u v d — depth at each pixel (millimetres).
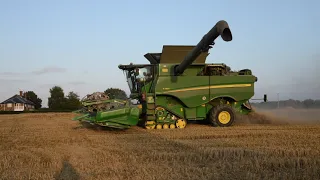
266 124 16734
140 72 15352
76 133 13328
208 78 15234
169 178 5973
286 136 11336
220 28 10859
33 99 100812
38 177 6129
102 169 6711
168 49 15609
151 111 14797
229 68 15984
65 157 8055
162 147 9242
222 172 6375
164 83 14859
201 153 8102
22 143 10570
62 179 6023
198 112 15453
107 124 13656
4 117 29469
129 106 14320
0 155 8352
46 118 25859
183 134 12336
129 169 6684
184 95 15000
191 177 6043
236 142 9875
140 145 9656
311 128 14102
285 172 6312
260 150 8289
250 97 15633
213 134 12086
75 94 69812
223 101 15781
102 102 15008
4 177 6172
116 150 8836
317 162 7004
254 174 6125
